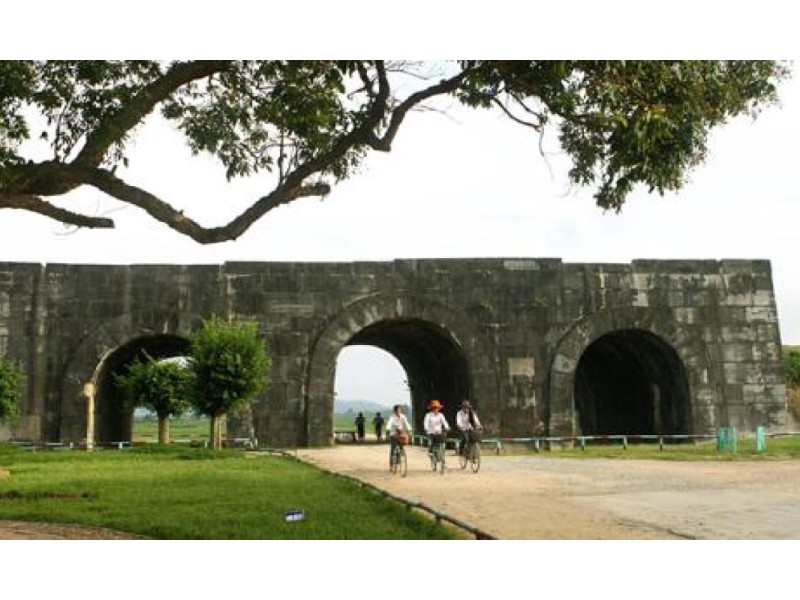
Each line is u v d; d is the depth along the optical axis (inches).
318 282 985.5
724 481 603.2
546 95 420.8
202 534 364.5
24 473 629.6
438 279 1001.5
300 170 418.0
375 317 984.3
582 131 453.4
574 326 1002.7
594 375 1296.8
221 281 975.6
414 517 403.5
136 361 1038.4
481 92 435.2
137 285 967.0
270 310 975.6
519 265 1011.3
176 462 736.3
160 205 386.3
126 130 399.9
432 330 1030.4
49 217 385.7
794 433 993.5
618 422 1251.8
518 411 982.4
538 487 570.3
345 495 493.4
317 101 429.1
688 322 1014.4
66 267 962.1
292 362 967.6
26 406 930.7
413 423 1469.0
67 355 947.3
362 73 436.8
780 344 1018.1
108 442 1063.0
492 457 867.4
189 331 964.0
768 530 382.6
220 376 860.0
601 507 463.2
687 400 1007.6
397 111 430.9
